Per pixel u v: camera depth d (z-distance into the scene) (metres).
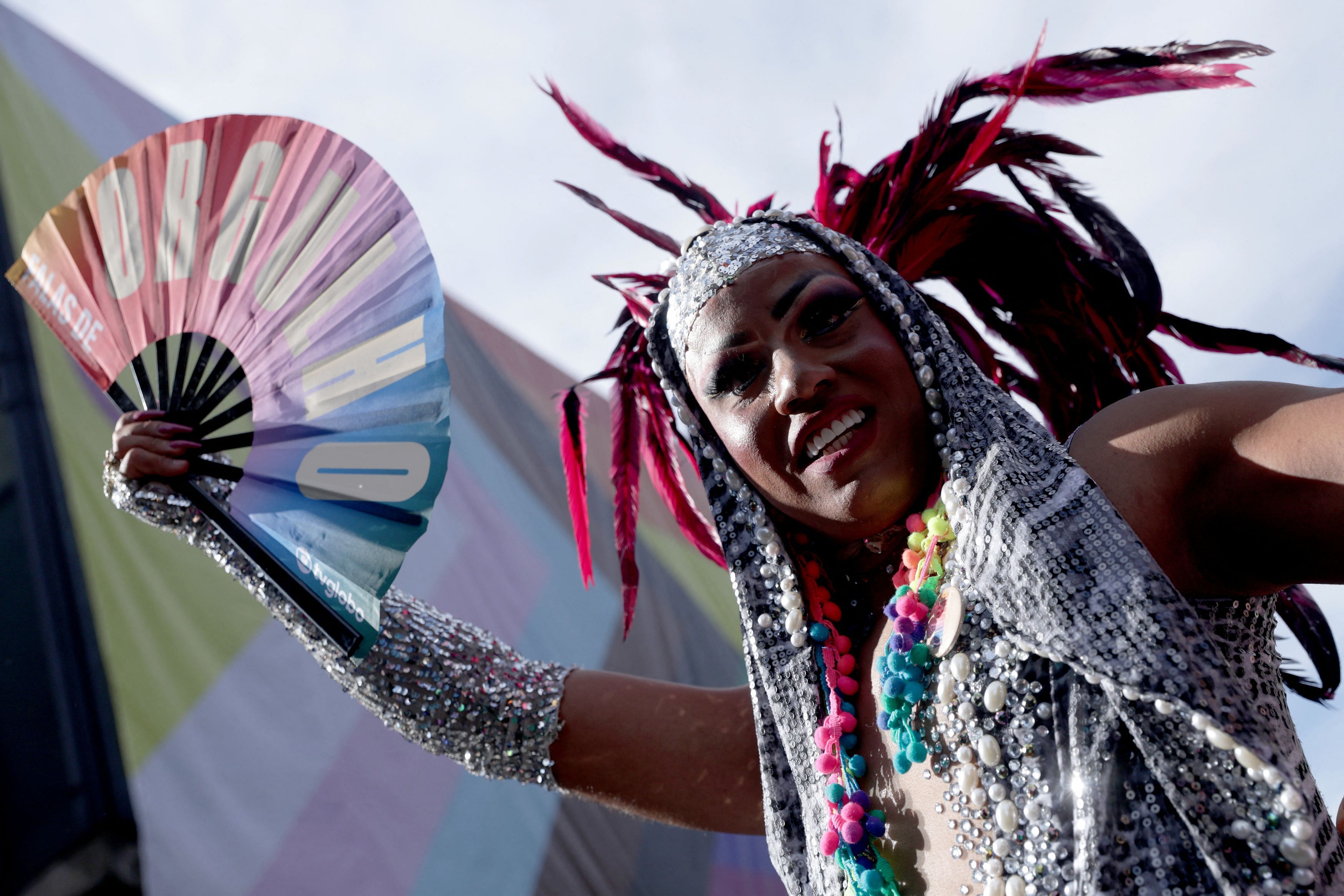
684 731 1.34
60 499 2.79
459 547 5.25
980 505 0.95
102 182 1.48
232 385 1.41
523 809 4.34
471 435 5.82
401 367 1.31
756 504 1.17
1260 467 0.85
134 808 2.84
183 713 3.36
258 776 3.45
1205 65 1.38
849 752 1.04
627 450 1.81
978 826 0.87
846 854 0.97
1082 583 0.84
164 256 1.45
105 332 1.48
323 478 1.33
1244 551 0.88
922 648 0.96
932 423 1.04
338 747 3.81
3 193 3.48
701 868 5.09
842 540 1.12
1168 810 0.79
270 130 1.42
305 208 1.39
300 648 3.95
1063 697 0.85
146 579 3.48
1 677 2.46
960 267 1.55
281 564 1.35
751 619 1.17
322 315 1.37
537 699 1.39
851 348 1.04
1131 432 0.94
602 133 1.80
